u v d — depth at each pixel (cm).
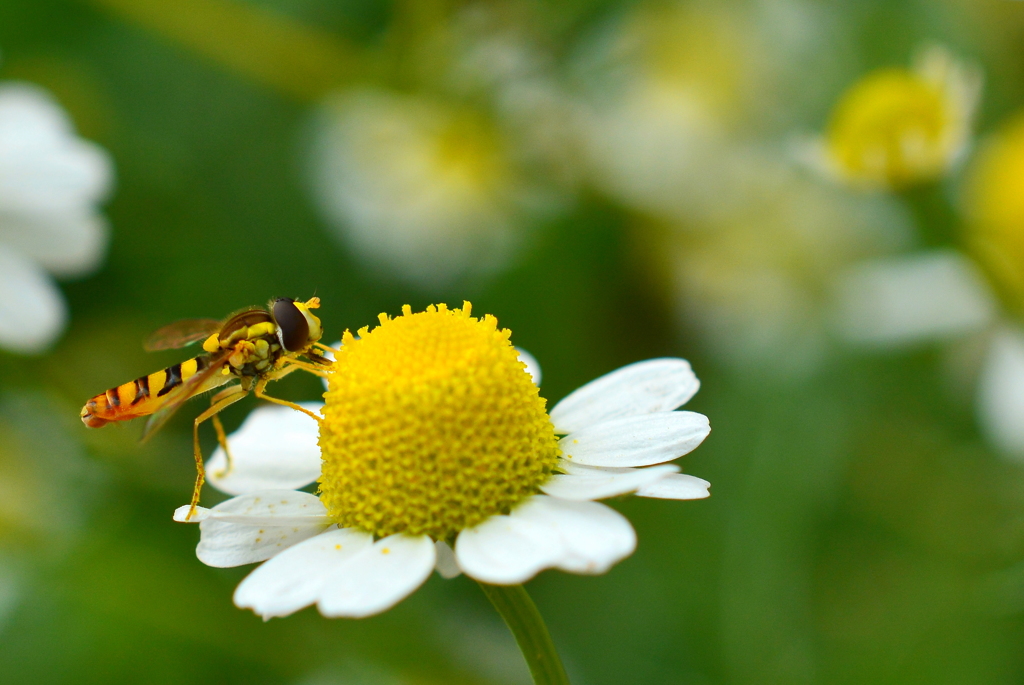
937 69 17
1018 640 16
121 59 20
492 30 19
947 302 18
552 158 19
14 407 17
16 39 19
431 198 19
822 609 17
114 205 18
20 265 17
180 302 19
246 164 19
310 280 19
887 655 17
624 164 19
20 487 17
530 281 19
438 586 17
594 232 19
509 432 14
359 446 14
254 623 16
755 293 19
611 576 17
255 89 20
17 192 17
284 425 15
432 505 14
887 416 18
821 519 17
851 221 19
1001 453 17
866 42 19
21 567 16
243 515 14
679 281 19
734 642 17
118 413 15
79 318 18
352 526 14
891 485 17
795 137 19
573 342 19
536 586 17
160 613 16
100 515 17
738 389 18
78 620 16
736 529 17
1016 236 17
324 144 20
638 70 19
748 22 20
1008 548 17
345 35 20
